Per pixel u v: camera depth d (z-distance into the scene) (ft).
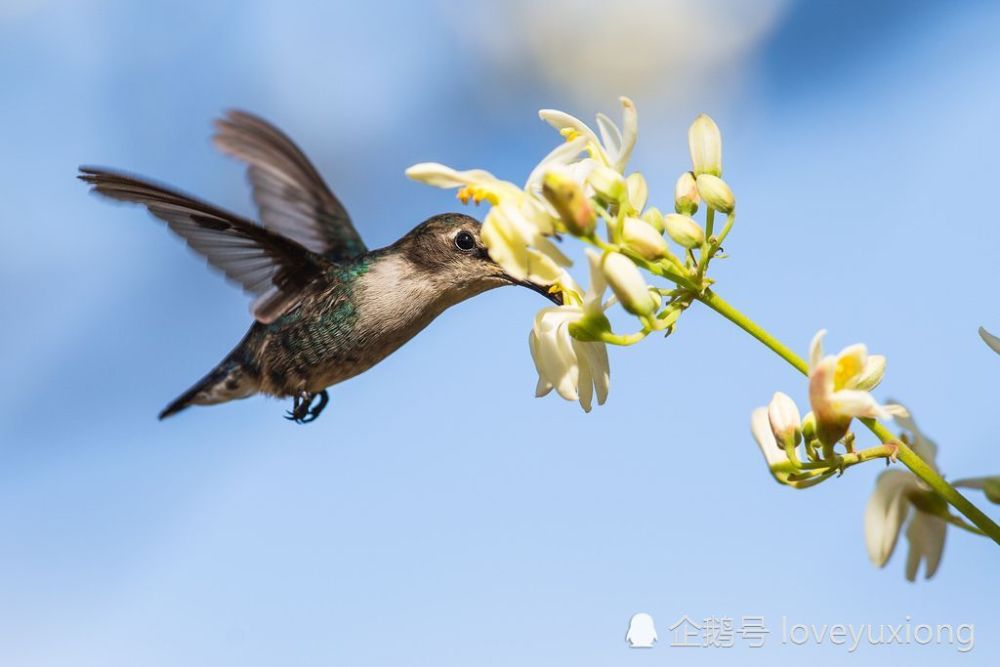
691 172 4.03
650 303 4.01
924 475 4.00
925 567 4.01
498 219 4.02
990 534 3.99
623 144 4.02
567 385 4.03
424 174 4.03
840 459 4.00
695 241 4.01
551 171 4.00
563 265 4.02
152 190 4.21
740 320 4.01
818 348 3.99
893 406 4.00
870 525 4.00
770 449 4.01
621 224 4.01
